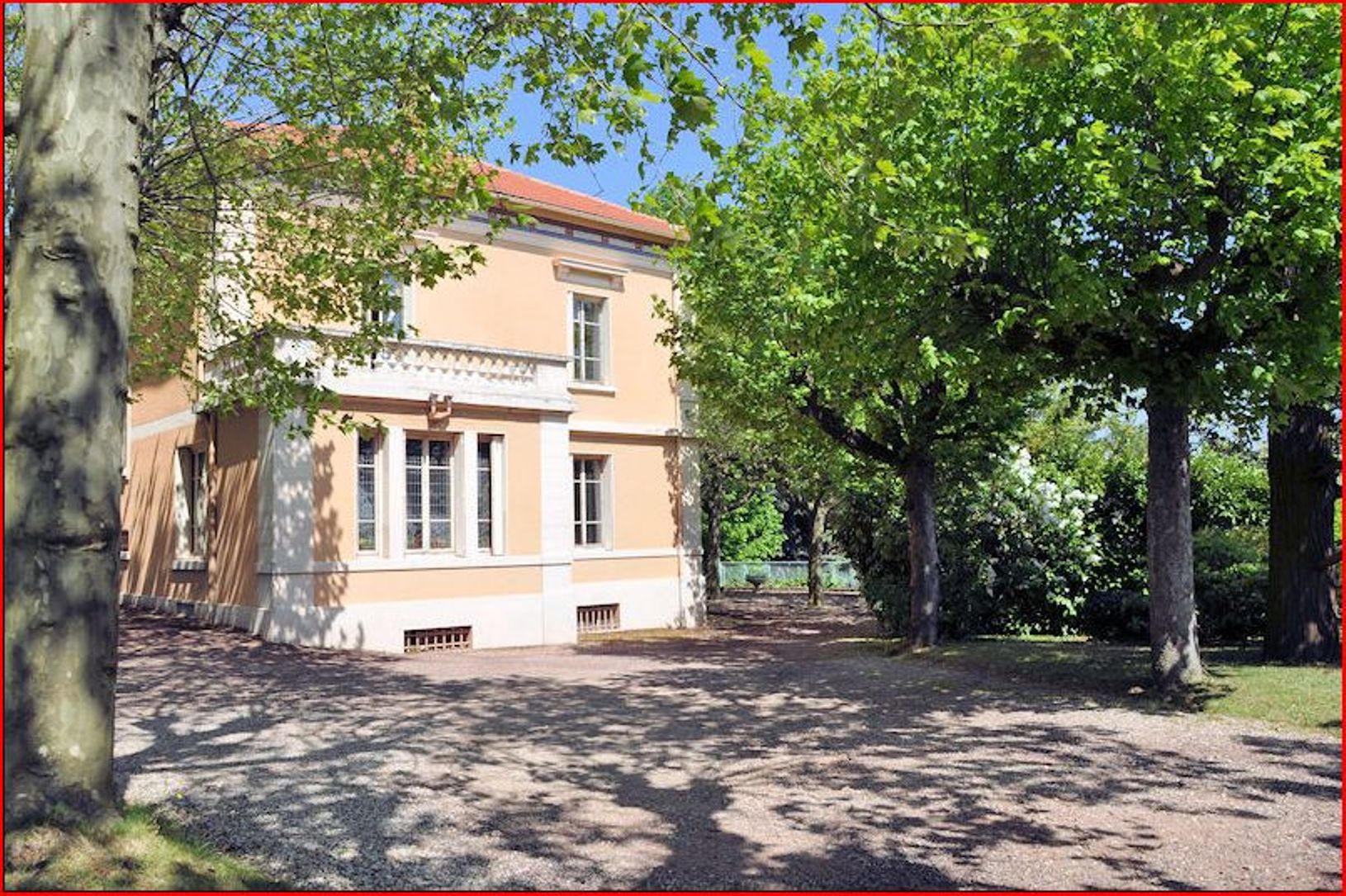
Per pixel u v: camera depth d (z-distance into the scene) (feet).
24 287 14.06
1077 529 52.54
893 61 20.95
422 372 57.00
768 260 48.62
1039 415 68.90
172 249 36.70
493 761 26.40
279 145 35.65
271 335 38.52
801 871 17.74
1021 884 17.06
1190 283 31.40
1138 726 30.81
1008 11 21.88
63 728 13.87
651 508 75.36
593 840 19.57
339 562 52.65
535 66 23.16
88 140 14.35
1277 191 30.17
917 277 34.91
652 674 44.88
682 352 62.59
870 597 59.67
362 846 18.76
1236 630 49.37
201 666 42.04
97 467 14.24
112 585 14.52
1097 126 28.22
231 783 22.76
